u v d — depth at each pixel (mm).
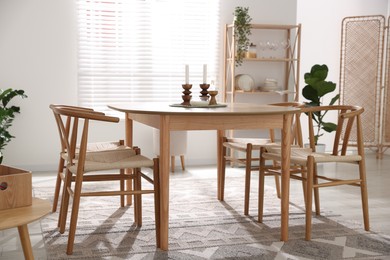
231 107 3217
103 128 5238
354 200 3961
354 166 5617
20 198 1940
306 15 6801
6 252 2682
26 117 5008
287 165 2914
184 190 4227
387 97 6523
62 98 5102
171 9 5363
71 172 2918
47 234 2979
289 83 5695
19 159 5031
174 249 2752
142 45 5312
